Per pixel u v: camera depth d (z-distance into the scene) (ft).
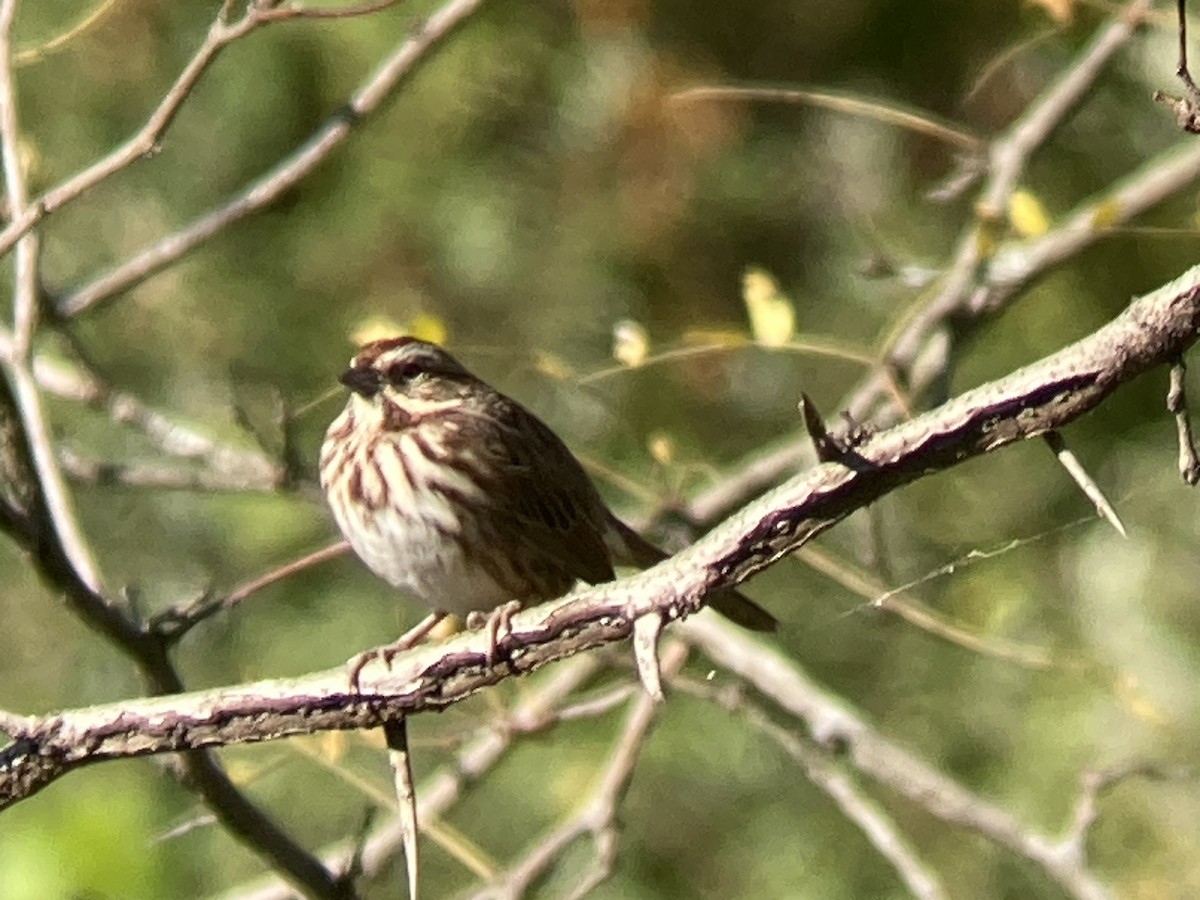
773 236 44.47
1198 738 41.27
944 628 28.48
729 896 41.93
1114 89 43.88
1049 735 41.83
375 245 44.19
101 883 31.60
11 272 39.86
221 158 44.19
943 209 44.68
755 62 45.09
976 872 41.86
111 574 43.68
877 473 17.13
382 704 18.67
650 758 41.75
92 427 43.55
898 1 44.73
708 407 43.62
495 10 44.06
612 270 43.98
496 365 42.91
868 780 42.55
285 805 41.01
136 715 18.70
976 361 43.14
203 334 43.96
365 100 30.63
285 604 43.11
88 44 42.98
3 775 18.67
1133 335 16.70
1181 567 42.50
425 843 41.93
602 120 44.04
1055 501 42.91
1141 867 40.63
